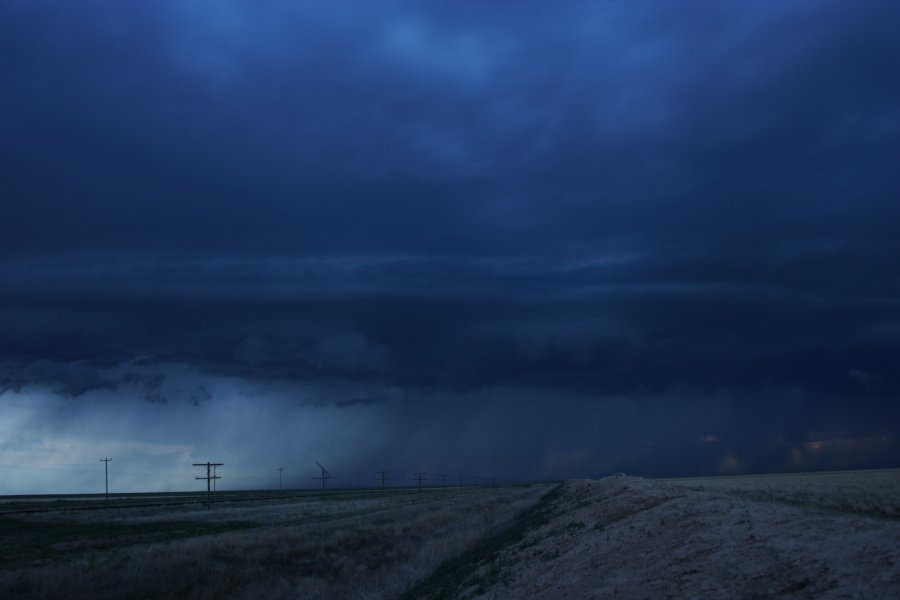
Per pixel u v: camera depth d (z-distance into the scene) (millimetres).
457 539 38469
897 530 10867
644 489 29062
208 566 29828
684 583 11883
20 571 27969
